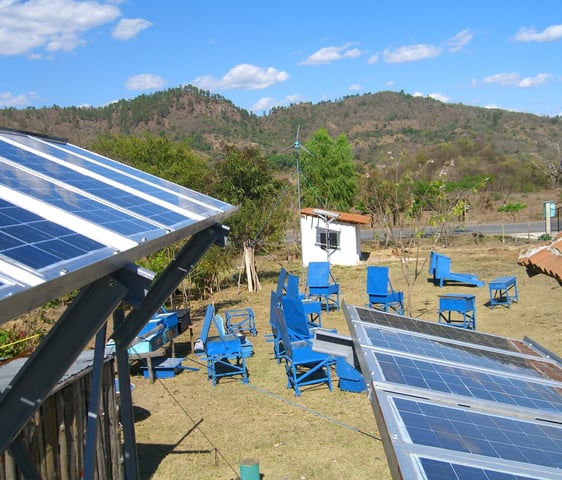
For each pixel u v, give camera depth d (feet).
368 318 19.93
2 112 331.16
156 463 25.99
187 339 48.11
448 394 12.40
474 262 82.53
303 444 27.32
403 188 109.29
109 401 22.85
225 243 20.26
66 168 17.10
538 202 163.53
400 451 9.20
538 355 18.80
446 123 501.15
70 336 9.50
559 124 439.22
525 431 11.18
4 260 7.01
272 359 41.50
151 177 23.41
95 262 8.28
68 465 19.04
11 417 8.94
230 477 24.50
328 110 577.43
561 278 18.66
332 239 85.51
